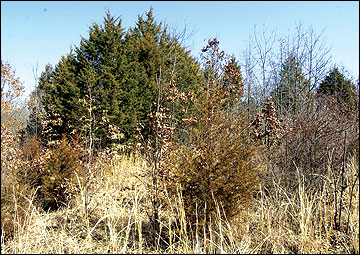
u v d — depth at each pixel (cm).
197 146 436
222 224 417
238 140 434
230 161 423
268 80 1269
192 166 423
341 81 1048
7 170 465
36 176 621
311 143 538
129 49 1382
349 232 434
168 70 1293
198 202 427
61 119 1145
